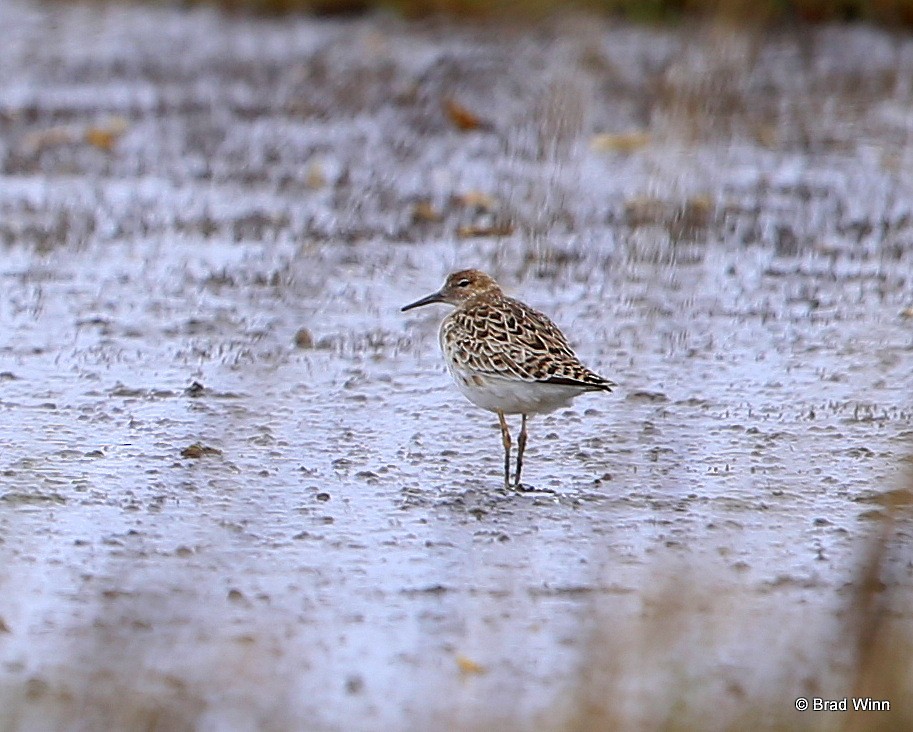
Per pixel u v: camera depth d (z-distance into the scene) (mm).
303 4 38719
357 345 16422
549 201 22141
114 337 16656
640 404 14562
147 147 26766
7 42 36594
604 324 17109
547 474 12820
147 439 13555
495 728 8664
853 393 14875
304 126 28391
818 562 10945
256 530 11516
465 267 19406
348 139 27250
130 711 8727
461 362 12656
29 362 15797
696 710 8656
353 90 30859
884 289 18516
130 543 11250
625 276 18859
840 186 23938
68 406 14445
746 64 29188
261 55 34969
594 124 27234
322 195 23375
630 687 9031
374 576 10742
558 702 8945
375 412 14406
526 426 14000
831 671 9172
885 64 32750
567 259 19672
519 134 27125
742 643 9570
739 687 8969
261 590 10492
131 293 18344
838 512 11883
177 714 8688
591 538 11391
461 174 24469
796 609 10133
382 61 33281
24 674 9227
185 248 20438
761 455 13180
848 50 33875
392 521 11734
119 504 12008
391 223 21641
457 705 8961
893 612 9680
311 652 9633
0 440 13477
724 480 12602
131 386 15047
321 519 11750
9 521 11633
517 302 13031
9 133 27703
